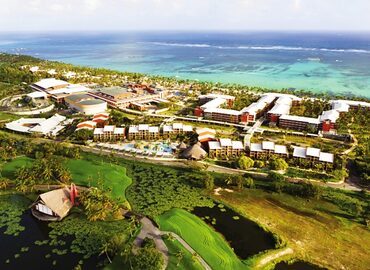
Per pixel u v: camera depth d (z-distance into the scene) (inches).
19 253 4215.1
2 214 5019.7
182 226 4692.4
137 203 5329.7
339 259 4222.4
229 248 4352.9
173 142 7701.8
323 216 5078.7
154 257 3838.6
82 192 5216.5
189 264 3964.1
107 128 7819.9
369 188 5885.8
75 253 4217.5
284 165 6387.8
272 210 5226.4
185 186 5885.8
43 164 5920.3
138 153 7106.3
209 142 7175.2
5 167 6309.1
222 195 5625.0
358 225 4879.4
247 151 7052.2
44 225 4781.0
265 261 4153.5
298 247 4416.8
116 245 4148.6
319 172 6382.9
